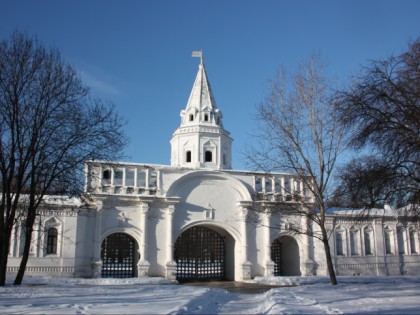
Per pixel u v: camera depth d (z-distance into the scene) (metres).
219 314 14.70
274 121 29.88
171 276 36.72
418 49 20.86
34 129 24.42
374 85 21.00
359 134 21.22
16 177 26.19
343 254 43.06
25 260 26.22
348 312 13.75
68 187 25.95
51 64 25.55
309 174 32.91
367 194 21.47
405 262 45.78
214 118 44.78
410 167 20.61
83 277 34.94
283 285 34.91
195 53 48.03
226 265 42.12
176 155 43.91
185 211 38.75
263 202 40.19
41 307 14.81
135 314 12.95
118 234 38.50
